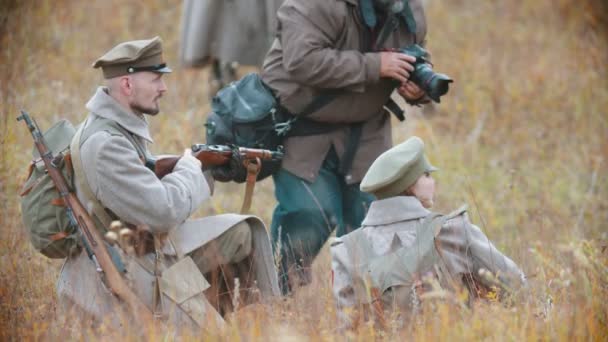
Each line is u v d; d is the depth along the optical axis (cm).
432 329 1588
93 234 1773
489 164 3525
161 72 1841
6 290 1861
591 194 3144
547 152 3731
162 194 1762
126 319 1738
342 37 2162
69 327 1741
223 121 2191
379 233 1798
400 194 1817
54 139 1844
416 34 2241
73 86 3634
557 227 2720
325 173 2233
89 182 1772
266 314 1755
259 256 1909
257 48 3653
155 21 4688
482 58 4575
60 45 4038
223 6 3662
